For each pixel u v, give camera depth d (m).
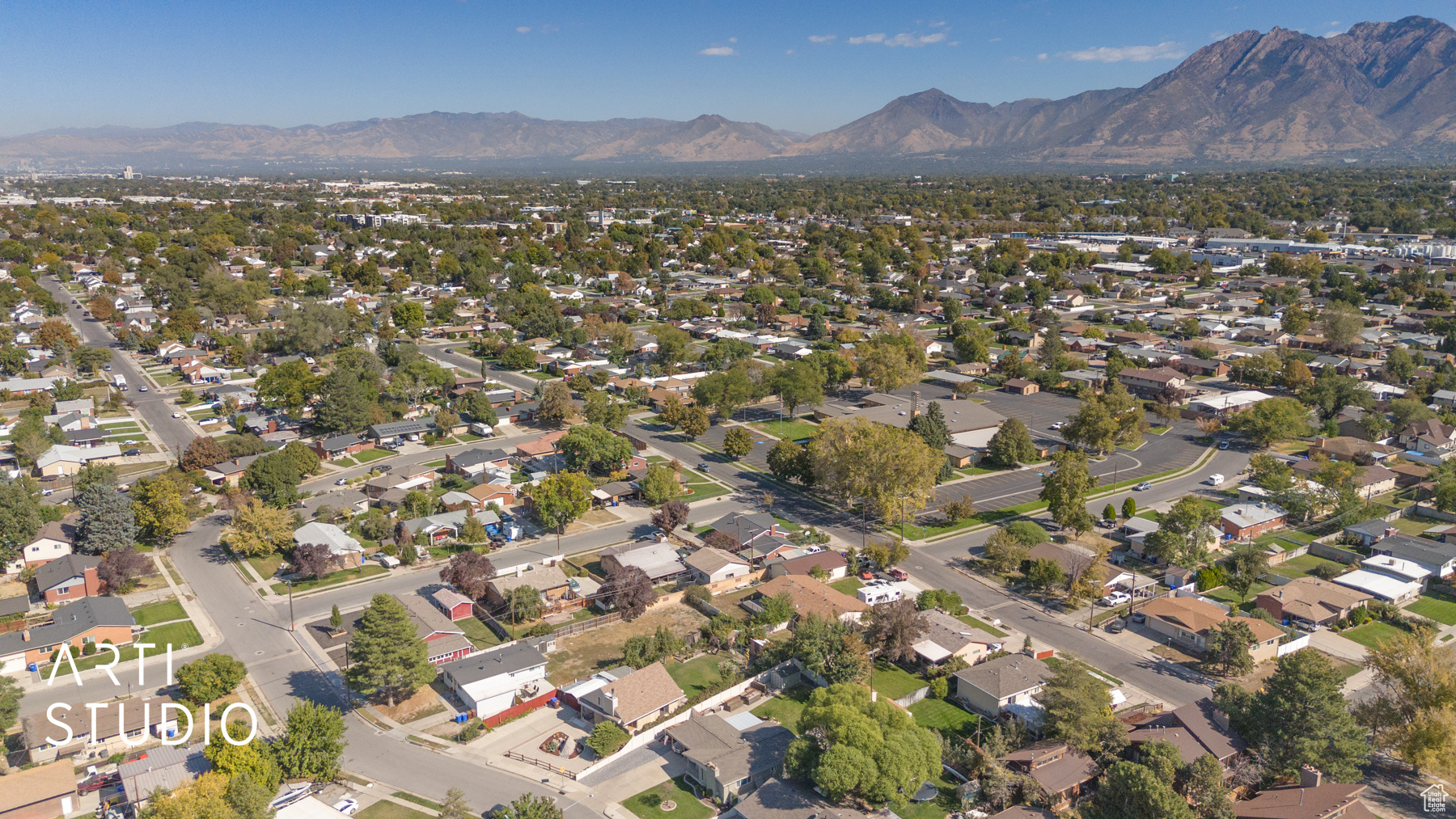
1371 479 135.25
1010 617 100.00
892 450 122.38
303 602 101.88
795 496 137.38
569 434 141.62
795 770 68.88
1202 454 156.12
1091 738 72.25
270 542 111.88
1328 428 162.25
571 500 121.50
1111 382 192.88
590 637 95.81
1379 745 75.06
